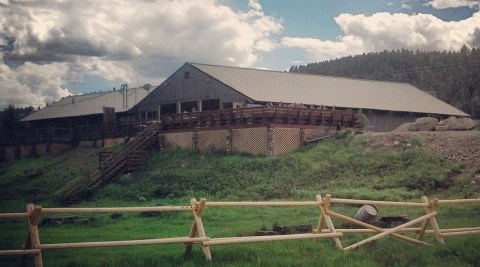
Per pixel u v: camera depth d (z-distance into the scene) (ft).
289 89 167.02
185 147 155.63
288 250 44.93
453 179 106.63
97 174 143.74
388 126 175.52
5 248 56.80
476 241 47.44
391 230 48.08
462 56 511.40
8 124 247.91
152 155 156.56
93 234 69.92
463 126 149.79
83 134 201.87
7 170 200.95
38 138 211.00
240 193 114.73
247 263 39.75
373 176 114.32
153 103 186.19
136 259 42.70
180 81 176.35
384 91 195.83
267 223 73.00
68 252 49.75
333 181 114.83
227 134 144.46
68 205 133.59
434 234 53.06
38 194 156.04
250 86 161.07
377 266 39.60
